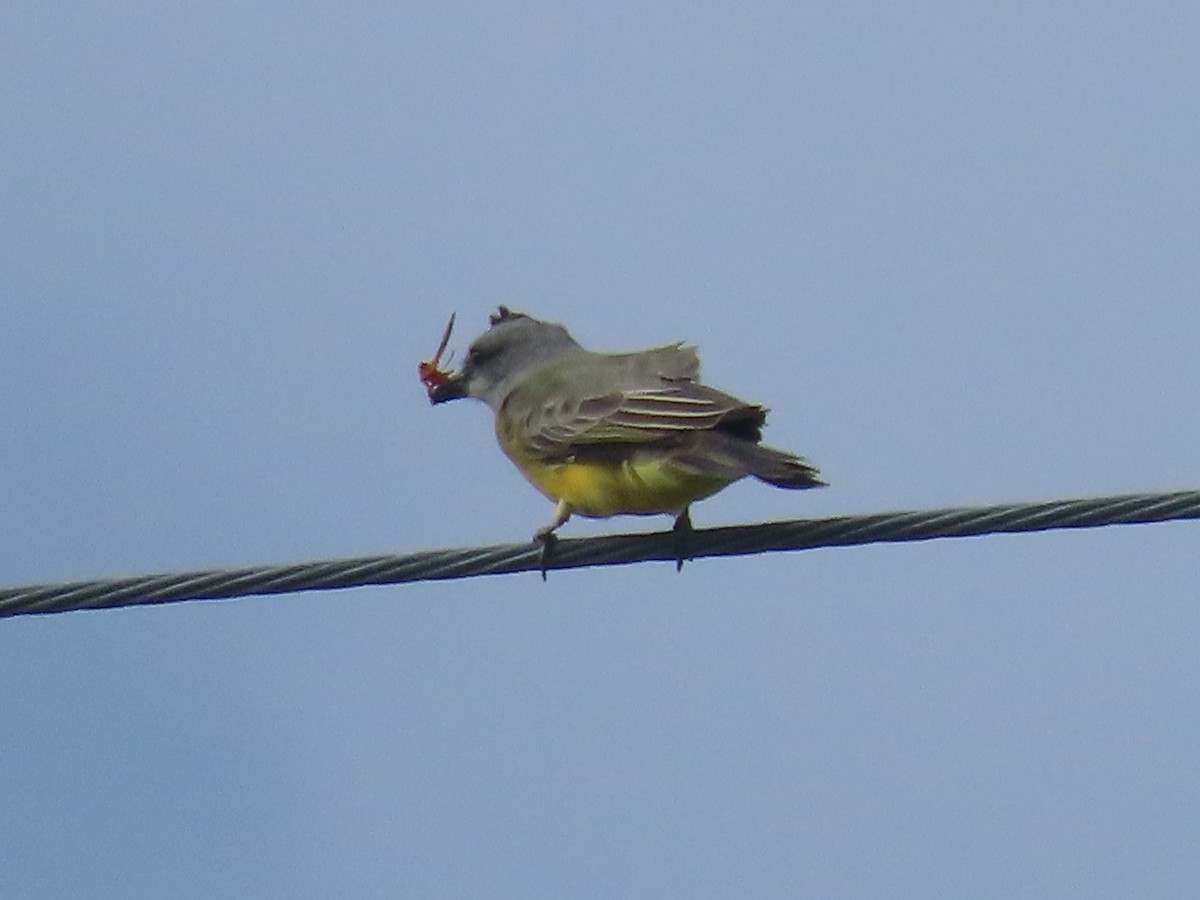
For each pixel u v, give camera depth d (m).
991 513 11.84
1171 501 11.59
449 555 12.50
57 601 12.28
